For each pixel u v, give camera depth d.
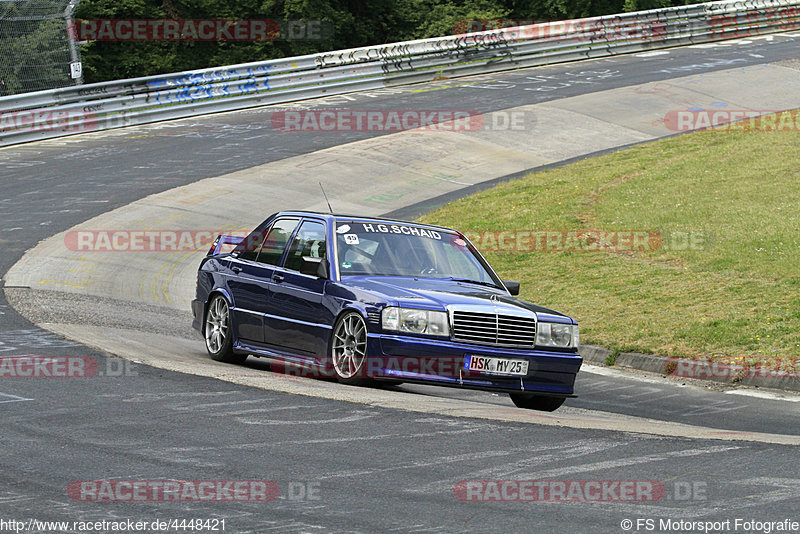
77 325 41.25
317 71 130.88
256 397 27.58
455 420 25.66
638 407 35.34
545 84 135.88
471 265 35.03
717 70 141.88
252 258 36.47
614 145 105.19
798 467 21.47
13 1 111.06
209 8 177.88
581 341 48.47
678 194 78.75
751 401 36.72
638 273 59.69
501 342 30.52
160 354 35.78
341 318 31.33
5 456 20.52
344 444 22.44
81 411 25.02
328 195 86.19
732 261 59.00
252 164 95.44
